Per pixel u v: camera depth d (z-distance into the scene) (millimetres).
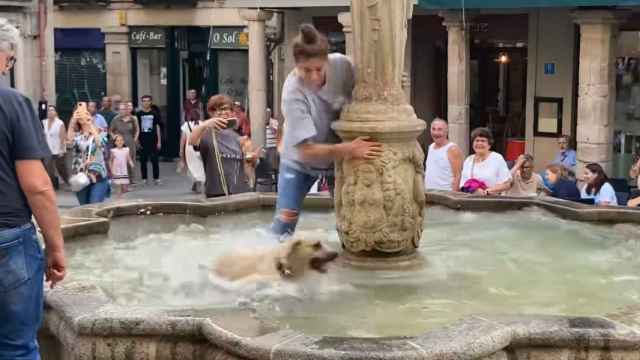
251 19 19531
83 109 12734
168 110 26672
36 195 4188
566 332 4172
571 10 16656
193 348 4371
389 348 3934
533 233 7355
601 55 16062
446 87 20641
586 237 7203
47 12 22562
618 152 17578
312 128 5980
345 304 5207
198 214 8219
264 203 8547
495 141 20125
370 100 5910
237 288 5508
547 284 5703
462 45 17562
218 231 7645
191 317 4391
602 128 16234
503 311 5090
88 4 27234
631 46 17219
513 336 4164
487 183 9453
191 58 26422
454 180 9609
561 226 7660
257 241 6703
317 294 5430
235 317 4410
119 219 8039
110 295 5309
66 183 19844
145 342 4402
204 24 25594
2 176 4125
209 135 9172
